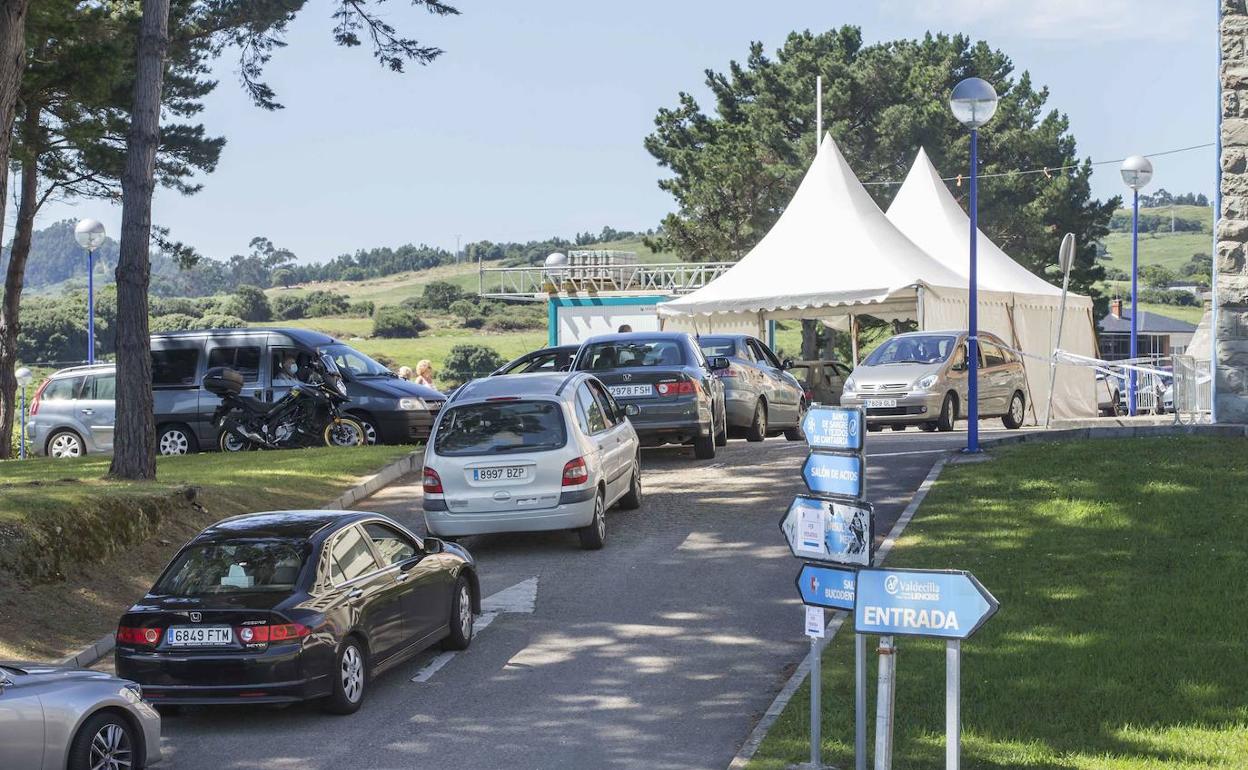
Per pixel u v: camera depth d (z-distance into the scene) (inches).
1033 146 2294.5
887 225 1143.6
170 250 1273.4
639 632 418.9
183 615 337.7
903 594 241.4
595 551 533.6
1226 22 607.8
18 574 441.1
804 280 1074.1
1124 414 1446.9
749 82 2470.5
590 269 1679.4
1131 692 317.1
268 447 852.0
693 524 571.8
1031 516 491.2
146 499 525.3
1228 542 436.5
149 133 613.3
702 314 1099.3
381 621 369.1
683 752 312.0
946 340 898.7
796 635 406.9
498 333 4581.7
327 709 350.9
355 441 852.0
